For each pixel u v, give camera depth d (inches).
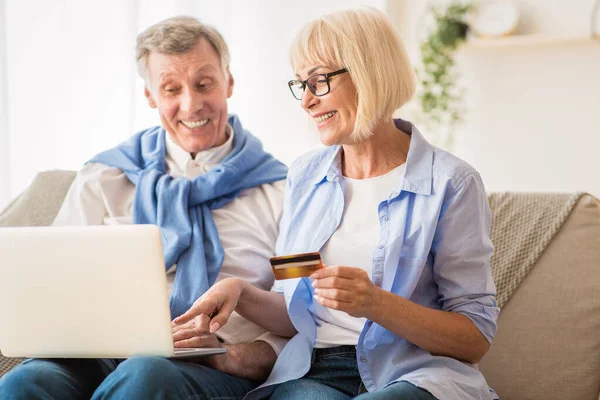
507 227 71.4
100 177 79.9
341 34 61.3
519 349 67.4
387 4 139.4
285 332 69.0
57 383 53.4
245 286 65.4
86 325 53.3
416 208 60.7
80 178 81.4
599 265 67.7
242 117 131.3
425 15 143.3
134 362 51.9
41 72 111.2
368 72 60.7
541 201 71.8
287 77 131.3
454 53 142.5
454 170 60.4
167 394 51.4
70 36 112.2
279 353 67.9
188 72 78.5
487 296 59.4
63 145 113.2
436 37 138.4
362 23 61.8
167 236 75.3
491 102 141.6
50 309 53.6
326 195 65.9
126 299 51.9
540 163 139.7
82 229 51.9
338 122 63.0
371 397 49.9
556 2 135.1
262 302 67.2
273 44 131.1
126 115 114.8
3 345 55.9
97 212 79.7
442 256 59.7
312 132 69.3
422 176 61.0
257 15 129.9
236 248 76.1
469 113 142.7
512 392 67.0
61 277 52.6
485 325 58.4
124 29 114.0
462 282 59.0
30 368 53.8
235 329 71.6
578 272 67.9
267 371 67.0
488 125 142.1
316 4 132.0
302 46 63.2
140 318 52.1
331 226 63.9
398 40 62.6
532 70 138.6
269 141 132.7
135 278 51.4
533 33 137.1
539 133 139.3
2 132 109.3
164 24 79.2
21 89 110.4
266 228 78.5
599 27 132.2
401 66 62.2
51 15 111.3
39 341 54.9
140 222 77.6
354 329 62.4
